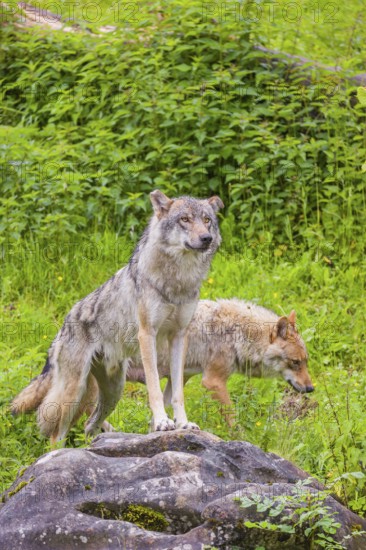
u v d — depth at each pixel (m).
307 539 7.21
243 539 7.08
